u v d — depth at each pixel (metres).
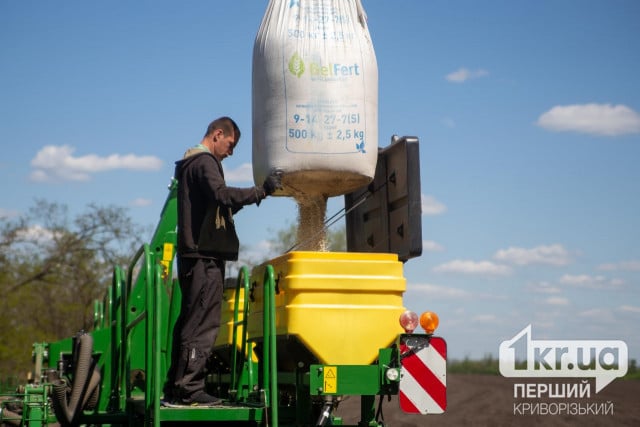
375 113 6.74
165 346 8.09
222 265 6.28
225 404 6.19
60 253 38.06
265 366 5.71
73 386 6.84
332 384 5.68
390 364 5.75
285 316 5.86
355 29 6.71
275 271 6.15
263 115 6.63
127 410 6.56
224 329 7.64
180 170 6.30
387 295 5.92
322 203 7.07
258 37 6.80
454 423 16.78
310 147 6.46
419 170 6.77
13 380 13.69
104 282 38.72
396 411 19.53
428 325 5.76
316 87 6.50
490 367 44.69
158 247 8.60
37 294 38.62
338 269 5.87
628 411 18.81
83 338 6.95
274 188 6.12
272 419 5.48
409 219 6.70
